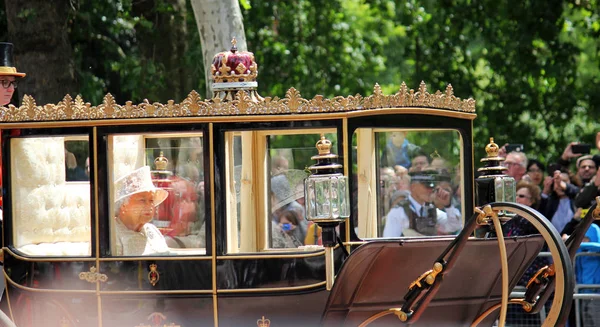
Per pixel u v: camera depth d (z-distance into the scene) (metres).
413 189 24.20
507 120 64.75
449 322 23.33
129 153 23.64
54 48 44.00
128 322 23.09
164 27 51.34
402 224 24.17
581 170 40.47
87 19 47.69
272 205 23.77
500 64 64.62
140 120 23.02
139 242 23.42
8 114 23.89
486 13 64.31
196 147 23.09
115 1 48.69
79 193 25.92
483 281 22.97
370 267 21.25
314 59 65.88
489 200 24.52
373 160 23.89
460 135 24.17
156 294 22.86
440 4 65.56
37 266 23.77
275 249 23.72
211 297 22.66
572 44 64.75
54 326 23.69
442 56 65.88
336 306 21.77
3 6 49.03
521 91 64.81
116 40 52.56
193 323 22.80
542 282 22.98
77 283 23.41
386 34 83.06
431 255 21.47
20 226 24.58
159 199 23.28
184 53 51.72
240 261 22.58
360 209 23.47
